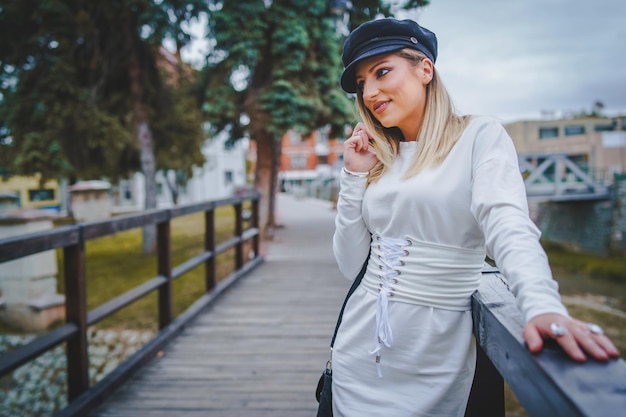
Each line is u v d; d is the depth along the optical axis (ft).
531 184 69.72
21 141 29.27
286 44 27.89
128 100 33.24
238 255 19.77
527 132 137.28
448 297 3.32
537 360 2.09
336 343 3.84
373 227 3.65
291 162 153.07
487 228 2.71
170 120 35.12
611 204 66.54
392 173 3.56
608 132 118.83
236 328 12.68
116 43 30.96
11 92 28.91
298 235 35.70
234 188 84.53
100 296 22.44
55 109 28.43
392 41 3.43
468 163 3.18
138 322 18.83
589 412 1.68
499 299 3.15
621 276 47.11
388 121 3.50
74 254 8.05
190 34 30.25
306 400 8.46
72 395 8.14
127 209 87.40
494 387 4.18
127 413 7.98
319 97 30.25
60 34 28.48
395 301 3.41
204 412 8.03
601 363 2.01
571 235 75.25
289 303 15.25
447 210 3.20
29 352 6.75
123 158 38.17
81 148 33.24
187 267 13.56
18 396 13.10
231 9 27.84
